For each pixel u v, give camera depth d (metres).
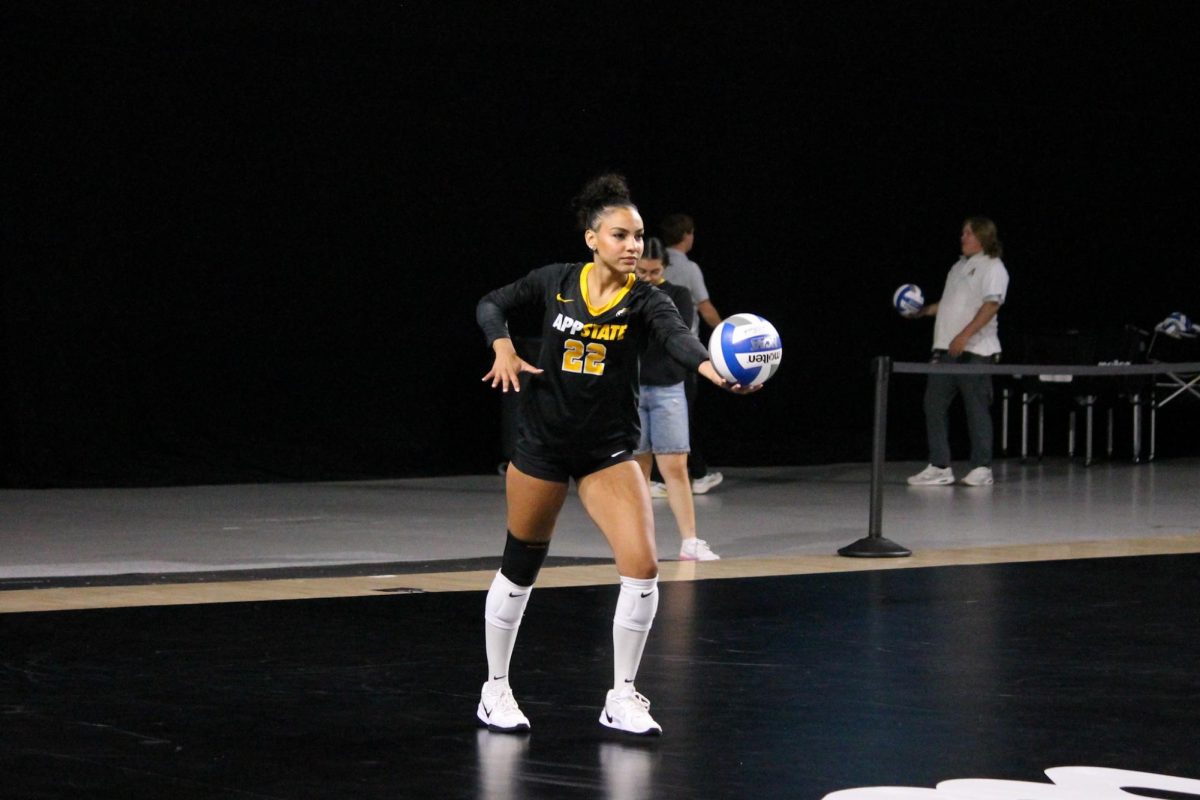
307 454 27.14
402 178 28.14
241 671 11.60
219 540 19.12
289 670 11.66
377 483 25.94
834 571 16.83
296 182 27.33
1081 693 11.12
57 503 22.73
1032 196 34.19
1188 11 34.62
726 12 30.27
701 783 8.84
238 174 26.91
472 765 9.17
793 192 32.03
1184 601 15.03
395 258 28.20
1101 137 34.53
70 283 25.69
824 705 10.73
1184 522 21.70
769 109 31.53
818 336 32.78
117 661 11.89
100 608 14.16
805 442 31.88
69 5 25.19
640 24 29.58
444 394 28.72
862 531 20.52
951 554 18.23
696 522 21.39
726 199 31.31
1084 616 14.20
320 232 27.59
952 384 26.28
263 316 27.27
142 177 26.19
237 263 27.02
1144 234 35.25
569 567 16.97
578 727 10.09
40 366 25.48
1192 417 35.53
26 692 10.86
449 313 28.69
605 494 9.91
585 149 29.59
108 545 18.58
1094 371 20.47
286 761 9.20
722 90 31.02
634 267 9.59
